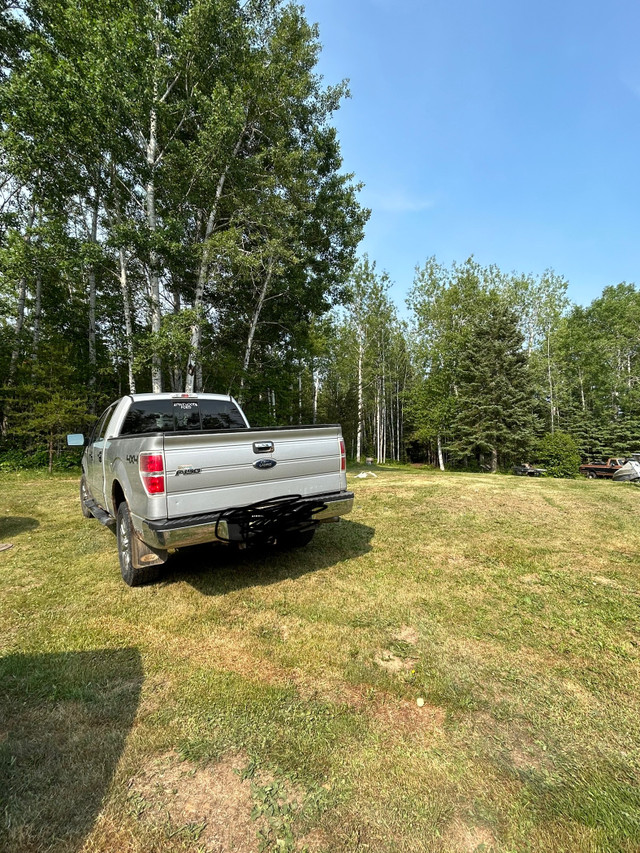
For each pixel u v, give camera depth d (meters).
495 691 2.21
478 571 3.91
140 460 3.06
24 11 13.30
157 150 12.26
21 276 11.39
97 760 1.74
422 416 28.50
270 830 1.44
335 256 17.31
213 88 11.52
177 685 2.24
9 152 10.63
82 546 4.82
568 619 2.98
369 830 1.44
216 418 5.40
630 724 1.97
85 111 9.76
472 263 26.45
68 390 13.65
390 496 7.29
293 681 2.29
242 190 12.89
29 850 1.36
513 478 11.02
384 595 3.38
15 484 10.23
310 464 3.78
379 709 2.07
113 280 17.48
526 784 1.64
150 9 11.21
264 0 13.66
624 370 34.22
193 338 12.74
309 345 19.80
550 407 29.67
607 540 4.91
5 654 2.53
